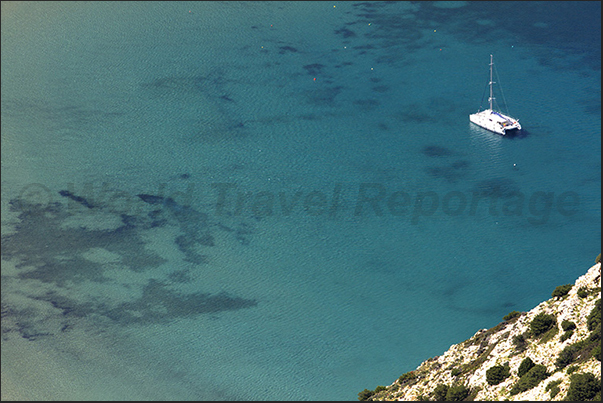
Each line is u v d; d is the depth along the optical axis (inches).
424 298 4771.2
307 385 4141.2
